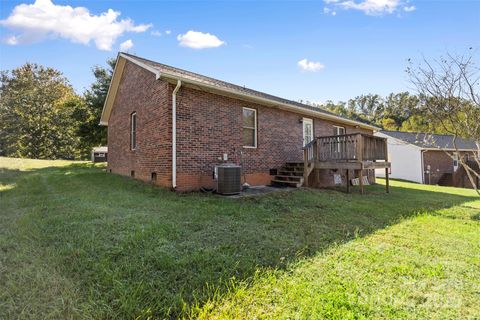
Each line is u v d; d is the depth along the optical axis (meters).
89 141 19.66
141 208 5.16
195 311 2.01
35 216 4.44
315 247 3.43
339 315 1.98
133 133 10.20
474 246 3.62
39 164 18.19
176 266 2.68
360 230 4.32
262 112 9.76
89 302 2.06
